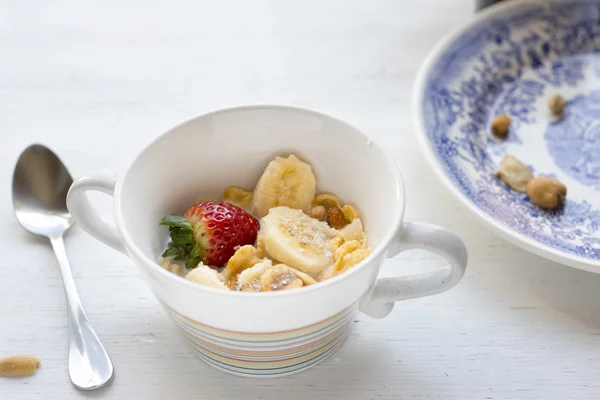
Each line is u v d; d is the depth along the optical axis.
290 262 0.39
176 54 0.57
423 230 0.37
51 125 0.52
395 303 0.42
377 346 0.41
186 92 0.54
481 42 0.54
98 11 0.61
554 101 0.51
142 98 0.54
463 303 0.42
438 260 0.44
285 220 0.40
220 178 0.43
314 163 0.42
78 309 0.41
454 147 0.48
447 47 0.53
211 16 0.61
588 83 0.53
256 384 0.39
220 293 0.35
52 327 0.41
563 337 0.41
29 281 0.43
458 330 0.41
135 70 0.56
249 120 0.41
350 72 0.56
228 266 0.39
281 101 0.54
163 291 0.36
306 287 0.35
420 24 0.60
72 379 0.39
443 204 0.47
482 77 0.53
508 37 0.54
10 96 0.54
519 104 0.52
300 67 0.56
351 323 0.39
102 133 0.51
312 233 0.40
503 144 0.49
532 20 0.55
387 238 0.37
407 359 0.40
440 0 0.62
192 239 0.39
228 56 0.57
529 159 0.48
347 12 0.61
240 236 0.40
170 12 0.61
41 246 0.45
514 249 0.45
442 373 0.40
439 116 0.50
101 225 0.40
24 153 0.46
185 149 0.41
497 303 0.42
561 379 0.40
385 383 0.39
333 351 0.40
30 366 0.39
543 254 0.42
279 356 0.38
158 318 0.42
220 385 0.39
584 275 0.44
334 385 0.39
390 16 0.61
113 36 0.59
